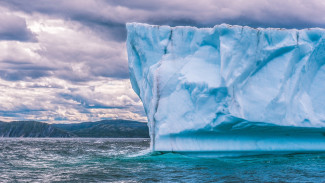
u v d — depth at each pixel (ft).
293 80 59.06
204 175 43.34
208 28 59.52
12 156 85.87
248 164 52.44
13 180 43.32
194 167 50.14
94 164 58.39
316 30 60.18
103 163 59.41
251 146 58.54
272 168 48.52
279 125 56.29
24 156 85.40
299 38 59.82
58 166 57.57
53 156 84.99
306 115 58.08
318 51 61.11
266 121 55.83
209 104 55.88
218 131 56.70
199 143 57.93
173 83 59.31
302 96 60.23
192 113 57.06
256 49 57.57
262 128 57.11
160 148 58.03
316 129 58.54
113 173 46.65
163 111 58.70
